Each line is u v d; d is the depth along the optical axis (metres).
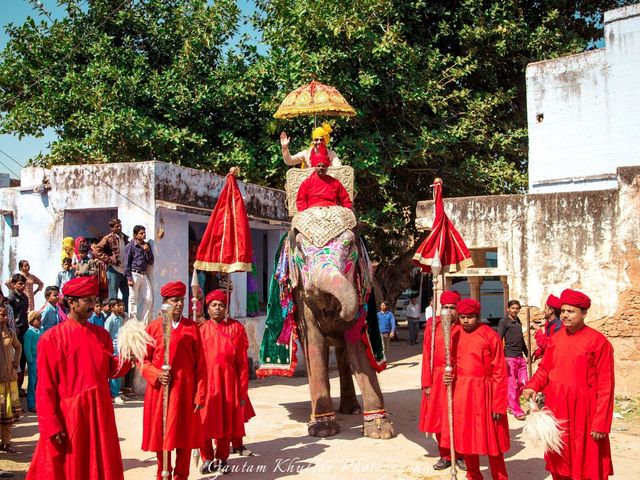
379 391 8.30
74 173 11.85
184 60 18.03
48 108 17.53
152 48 19.45
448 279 12.77
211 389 6.63
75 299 5.16
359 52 16.38
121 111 16.31
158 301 11.22
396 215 18.48
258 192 14.24
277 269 9.16
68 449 4.90
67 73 17.53
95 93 16.73
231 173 7.57
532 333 11.67
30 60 18.47
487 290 24.28
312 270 7.49
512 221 11.91
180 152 17.16
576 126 14.68
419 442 7.85
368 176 17.14
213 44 18.75
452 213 12.35
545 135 15.10
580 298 5.41
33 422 8.98
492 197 12.09
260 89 18.12
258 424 8.93
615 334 11.01
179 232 11.96
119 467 5.14
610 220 11.15
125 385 11.02
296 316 8.73
